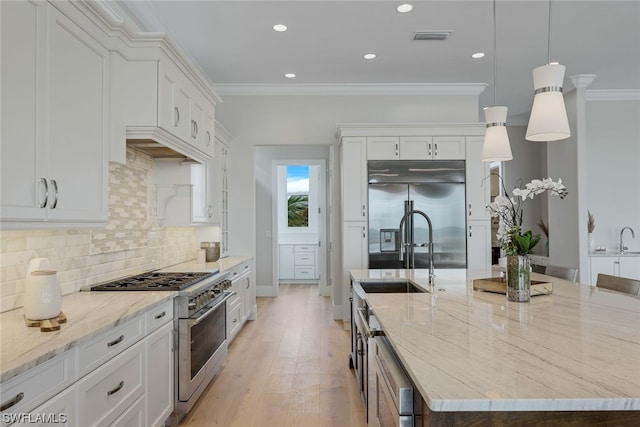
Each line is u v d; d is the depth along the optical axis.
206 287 2.88
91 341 1.64
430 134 4.87
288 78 5.05
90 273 2.63
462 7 3.36
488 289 2.32
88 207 2.06
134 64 2.49
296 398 2.94
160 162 3.56
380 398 1.55
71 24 1.92
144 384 2.12
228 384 3.20
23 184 1.59
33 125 1.65
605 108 5.60
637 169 5.59
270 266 7.04
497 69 4.76
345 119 5.37
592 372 1.07
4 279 1.91
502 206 2.07
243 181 5.35
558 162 5.50
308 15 3.48
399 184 4.85
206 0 3.23
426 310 1.84
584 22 3.63
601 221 5.57
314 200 8.71
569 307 1.90
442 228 4.85
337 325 5.01
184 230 4.30
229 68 4.71
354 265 4.80
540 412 0.98
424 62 4.54
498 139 2.68
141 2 3.15
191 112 3.14
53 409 1.40
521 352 1.23
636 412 0.98
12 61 1.53
